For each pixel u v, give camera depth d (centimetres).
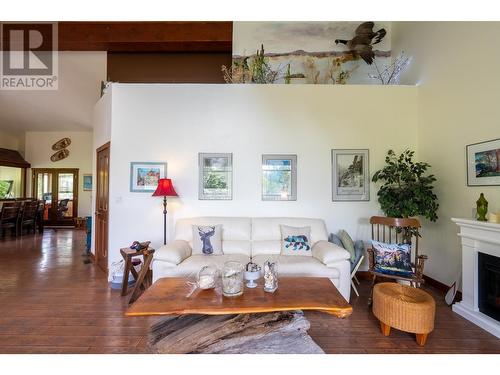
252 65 440
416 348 205
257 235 343
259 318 201
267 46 468
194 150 376
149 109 375
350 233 378
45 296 297
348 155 380
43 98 666
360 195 379
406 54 416
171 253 283
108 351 198
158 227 373
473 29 288
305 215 378
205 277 212
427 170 360
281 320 198
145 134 374
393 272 275
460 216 307
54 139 865
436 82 346
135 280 324
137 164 373
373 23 464
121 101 374
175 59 493
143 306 180
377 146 381
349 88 382
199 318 204
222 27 462
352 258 312
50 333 222
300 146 379
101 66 538
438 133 342
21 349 201
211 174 376
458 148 310
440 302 292
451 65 320
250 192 377
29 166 854
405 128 383
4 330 227
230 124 378
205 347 181
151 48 479
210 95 378
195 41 460
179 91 377
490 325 227
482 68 277
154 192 352
